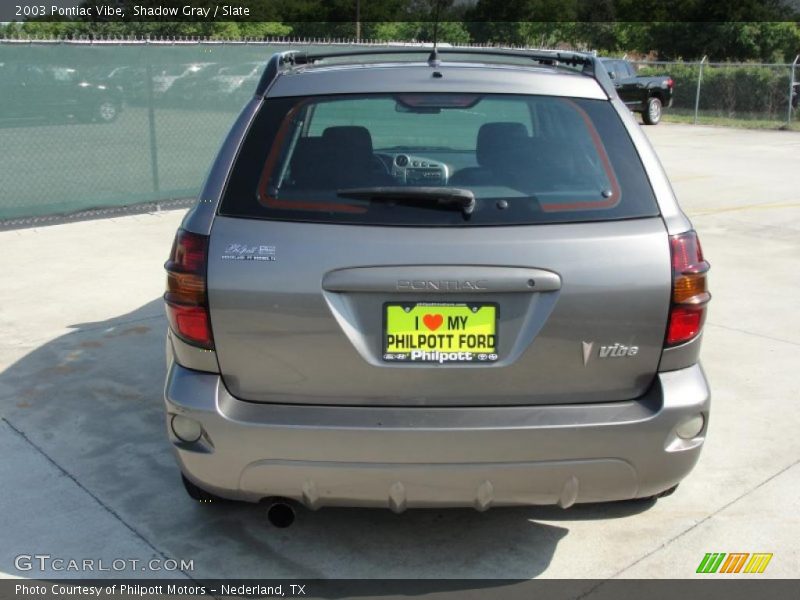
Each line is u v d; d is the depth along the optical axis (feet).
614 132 9.94
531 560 10.38
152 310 19.95
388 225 8.91
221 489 9.27
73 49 31.14
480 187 9.35
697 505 11.66
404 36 124.88
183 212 32.30
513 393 9.01
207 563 10.27
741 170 46.83
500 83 10.34
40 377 15.89
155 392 15.28
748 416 14.56
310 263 8.77
